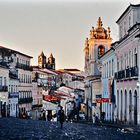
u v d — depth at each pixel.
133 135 20.73
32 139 17.81
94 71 73.44
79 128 26.62
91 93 64.12
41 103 89.75
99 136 19.91
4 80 58.66
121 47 37.81
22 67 73.50
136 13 33.19
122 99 37.28
